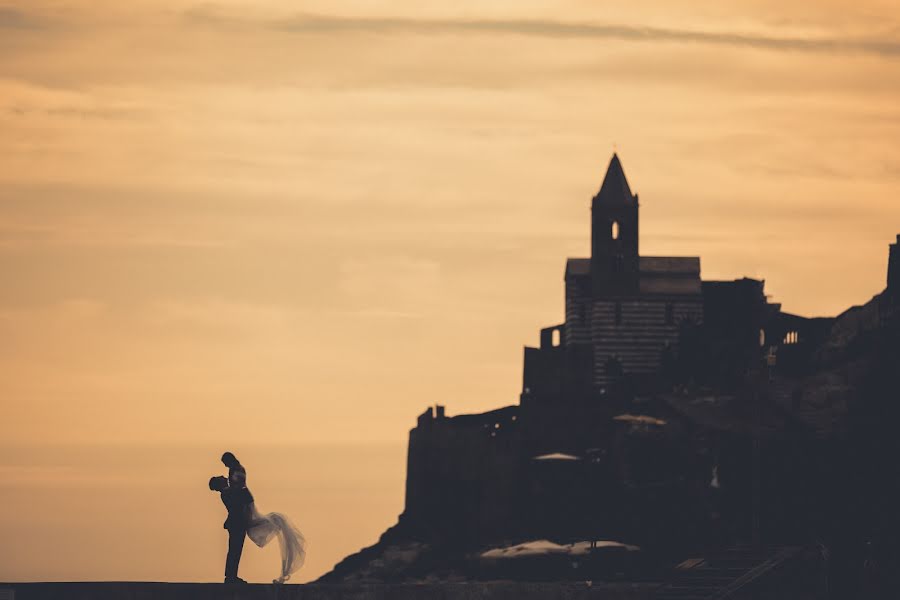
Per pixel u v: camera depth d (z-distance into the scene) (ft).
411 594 474.08
